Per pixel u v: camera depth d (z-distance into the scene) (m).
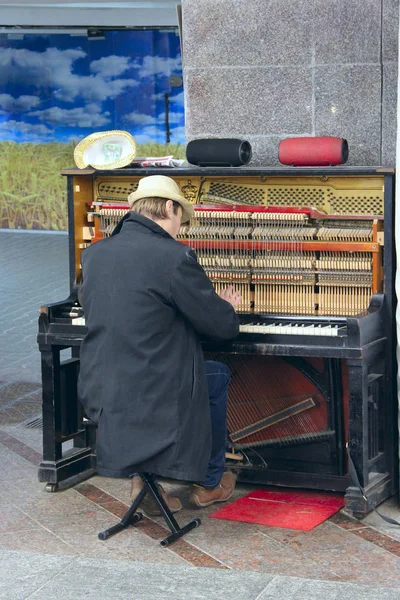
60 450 4.66
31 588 3.47
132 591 3.44
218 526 4.15
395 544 3.93
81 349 4.12
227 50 4.95
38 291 10.12
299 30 4.82
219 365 4.26
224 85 4.98
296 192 4.57
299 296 4.54
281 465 4.62
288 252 4.49
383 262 4.32
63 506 4.41
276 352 4.13
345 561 3.76
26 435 5.52
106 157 4.73
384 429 4.38
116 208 4.71
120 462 3.90
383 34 4.68
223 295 4.32
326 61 4.79
